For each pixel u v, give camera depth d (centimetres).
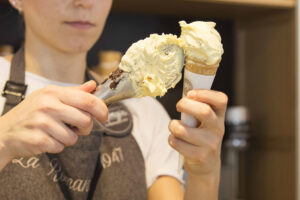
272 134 175
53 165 80
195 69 58
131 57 57
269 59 177
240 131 180
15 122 59
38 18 81
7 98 82
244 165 190
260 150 182
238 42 194
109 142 91
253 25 186
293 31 164
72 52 85
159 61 57
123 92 59
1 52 145
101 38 171
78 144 84
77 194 82
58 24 81
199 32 56
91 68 159
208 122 62
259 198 182
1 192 75
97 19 83
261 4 161
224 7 167
